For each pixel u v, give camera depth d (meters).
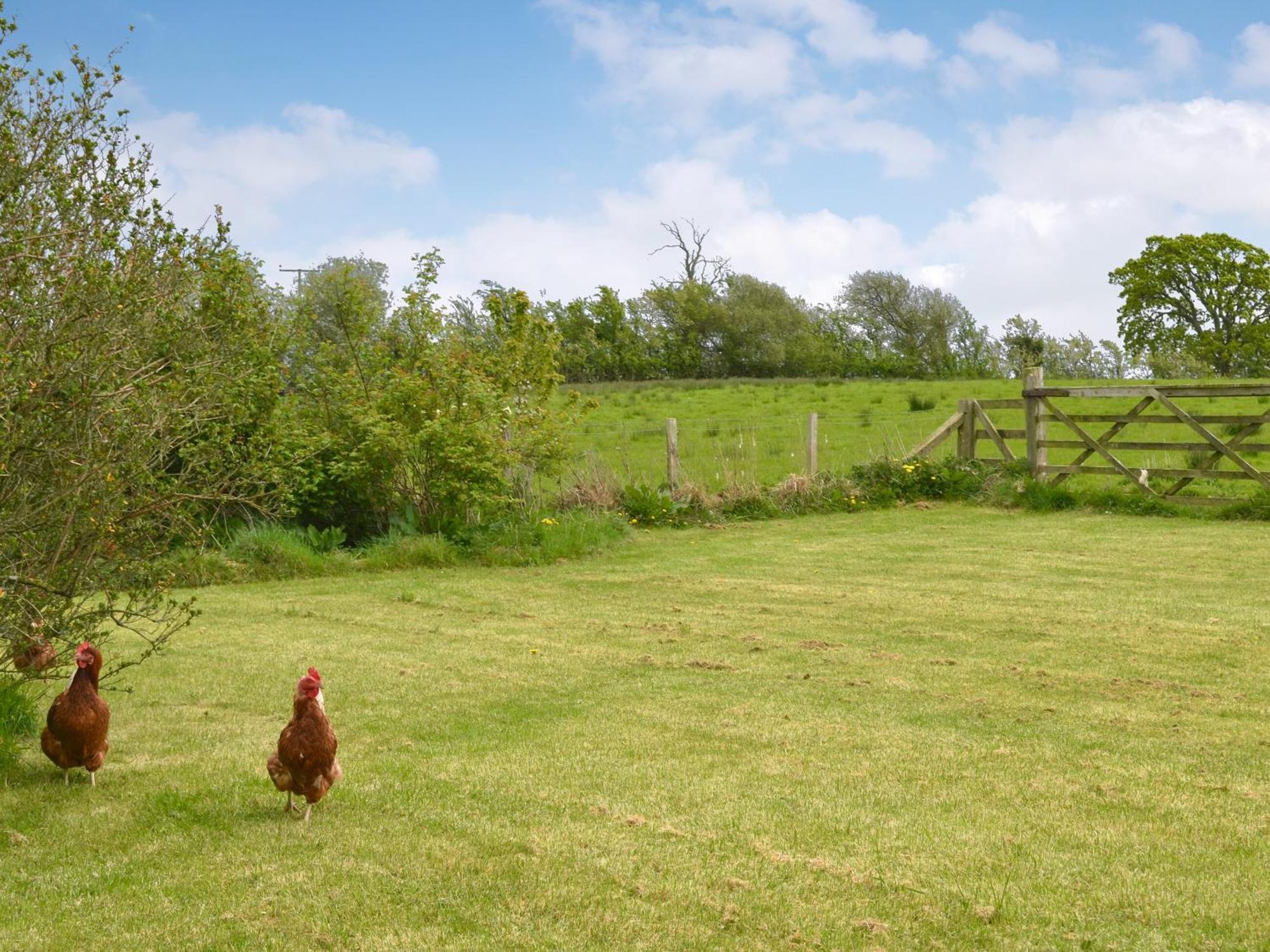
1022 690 7.57
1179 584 11.62
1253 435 24.09
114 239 5.79
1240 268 65.19
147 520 6.53
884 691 7.59
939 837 5.02
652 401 37.84
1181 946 4.01
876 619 10.06
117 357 5.86
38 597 5.93
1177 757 6.14
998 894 4.43
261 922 4.19
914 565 13.15
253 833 5.09
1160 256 66.25
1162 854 4.82
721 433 26.89
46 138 5.76
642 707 7.23
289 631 9.76
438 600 11.27
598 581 12.45
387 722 6.93
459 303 17.91
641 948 3.99
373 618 10.38
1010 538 15.29
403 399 14.53
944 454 22.50
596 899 4.38
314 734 5.15
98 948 4.00
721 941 4.05
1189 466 20.36
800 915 4.25
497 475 14.61
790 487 18.66
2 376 5.32
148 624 10.04
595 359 68.25
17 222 5.58
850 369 78.50
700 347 77.31
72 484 5.70
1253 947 4.00
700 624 9.98
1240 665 8.20
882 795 5.56
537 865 4.70
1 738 6.08
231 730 6.79
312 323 14.98
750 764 6.06
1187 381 40.94
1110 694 7.43
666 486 18.00
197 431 7.09
